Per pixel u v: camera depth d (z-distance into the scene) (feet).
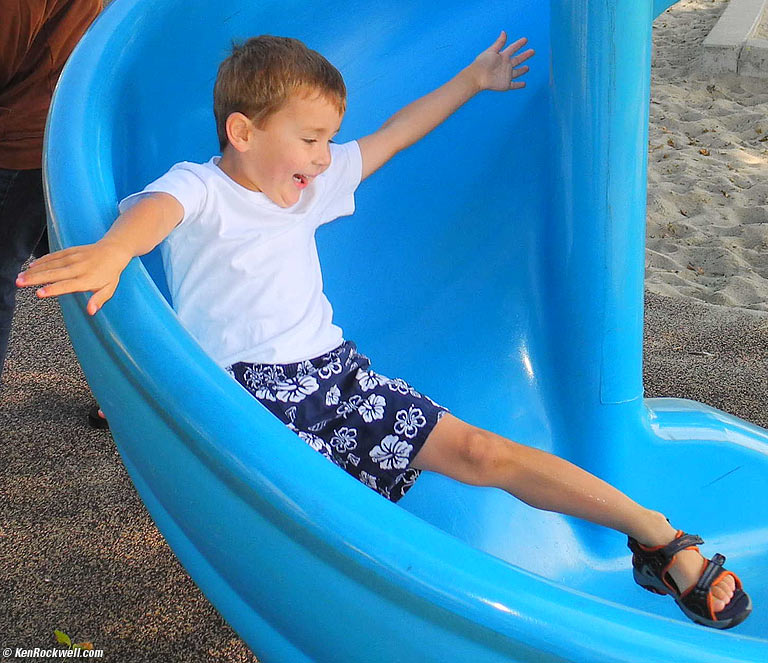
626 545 5.70
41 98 6.76
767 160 14.38
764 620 5.34
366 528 3.02
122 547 6.71
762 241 11.87
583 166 5.36
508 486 4.63
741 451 5.88
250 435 3.22
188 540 3.96
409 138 5.72
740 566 5.70
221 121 4.95
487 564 3.02
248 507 3.21
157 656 5.84
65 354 9.14
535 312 6.12
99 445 7.82
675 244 11.96
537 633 2.91
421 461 4.74
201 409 3.29
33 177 6.84
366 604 3.09
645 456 5.86
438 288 6.27
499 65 5.83
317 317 5.09
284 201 5.03
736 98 16.89
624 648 2.90
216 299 4.91
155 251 5.26
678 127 15.67
